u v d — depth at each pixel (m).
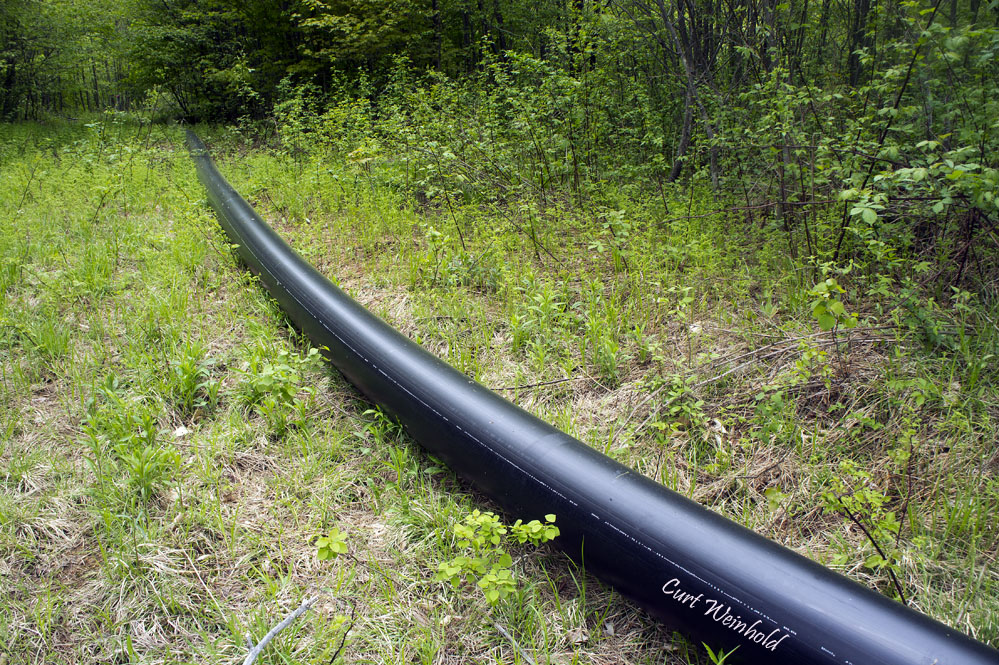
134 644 2.24
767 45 6.24
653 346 3.85
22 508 2.81
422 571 2.51
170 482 2.90
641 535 2.16
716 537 2.06
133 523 2.69
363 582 2.47
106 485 2.88
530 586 2.40
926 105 4.91
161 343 4.23
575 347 4.11
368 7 13.30
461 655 2.21
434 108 9.14
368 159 7.71
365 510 2.84
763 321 4.30
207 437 3.27
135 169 9.32
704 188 6.63
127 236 6.36
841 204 4.86
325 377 3.82
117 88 18.55
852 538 2.63
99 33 17.34
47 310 4.56
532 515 2.48
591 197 6.69
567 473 2.41
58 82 18.58
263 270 4.84
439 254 5.48
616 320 4.32
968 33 3.81
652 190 6.89
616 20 7.86
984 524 2.60
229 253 5.66
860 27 6.71
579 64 7.77
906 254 4.54
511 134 8.01
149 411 3.41
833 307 2.77
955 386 3.35
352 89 13.67
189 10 17.33
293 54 16.44
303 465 3.06
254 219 5.83
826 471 2.94
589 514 2.29
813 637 1.79
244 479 3.02
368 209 6.88
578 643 2.24
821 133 5.29
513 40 13.54
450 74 14.50
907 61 5.28
